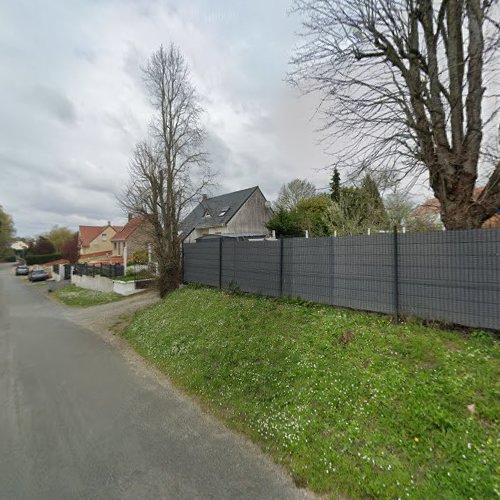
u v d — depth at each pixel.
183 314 8.38
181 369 5.29
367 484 2.47
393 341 4.31
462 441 2.62
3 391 4.75
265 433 3.30
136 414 3.88
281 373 4.35
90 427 3.58
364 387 3.55
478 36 4.40
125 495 2.47
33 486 2.59
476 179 4.79
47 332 9.30
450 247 4.51
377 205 14.07
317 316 5.83
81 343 7.82
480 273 4.21
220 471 2.76
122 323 10.05
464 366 3.49
